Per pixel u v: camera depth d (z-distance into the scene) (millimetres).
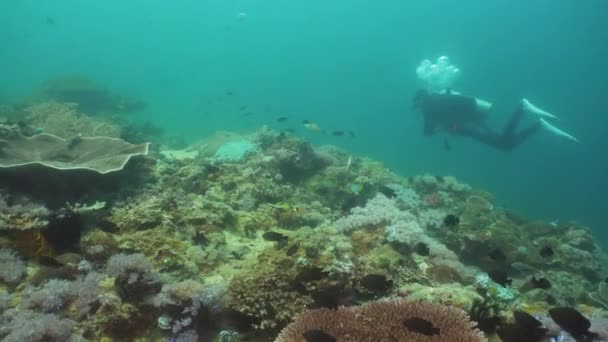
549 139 87062
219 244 6348
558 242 11625
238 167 9914
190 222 6645
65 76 27078
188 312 4387
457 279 6691
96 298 4449
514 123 15461
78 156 7766
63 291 4508
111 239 5523
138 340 4262
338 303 4703
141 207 6461
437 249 7488
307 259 4965
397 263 6320
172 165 9789
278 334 3986
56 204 6703
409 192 11922
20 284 4859
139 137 15367
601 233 25516
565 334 4438
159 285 4691
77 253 5434
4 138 7633
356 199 10297
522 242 10422
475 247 9531
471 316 4676
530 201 31953
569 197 38531
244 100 63156
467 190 13898
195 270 5270
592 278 10609
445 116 14758
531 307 5477
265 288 4617
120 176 7664
